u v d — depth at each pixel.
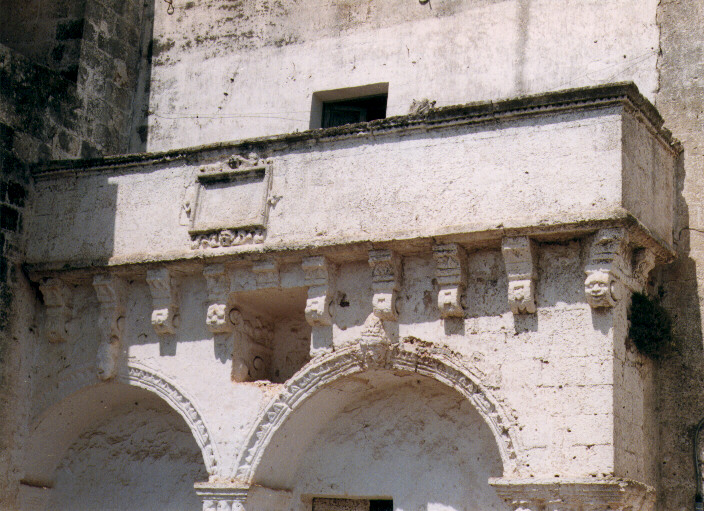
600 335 13.92
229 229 16.25
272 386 15.91
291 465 16.36
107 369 16.83
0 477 16.98
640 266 14.50
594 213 13.97
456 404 15.60
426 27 17.97
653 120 14.91
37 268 17.44
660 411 14.80
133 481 17.67
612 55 16.39
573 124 14.49
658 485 14.58
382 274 15.25
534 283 14.42
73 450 18.16
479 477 15.20
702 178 15.33
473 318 14.75
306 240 15.66
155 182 17.14
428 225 15.00
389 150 15.57
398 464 15.85
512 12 17.33
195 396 16.28
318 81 18.61
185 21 20.03
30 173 17.98
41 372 17.50
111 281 16.95
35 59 19.45
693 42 15.87
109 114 19.55
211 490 15.76
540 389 14.09
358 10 18.64
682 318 14.94
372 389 16.20
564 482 13.52
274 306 16.75
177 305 16.69
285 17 19.19
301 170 16.08
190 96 19.58
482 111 15.00
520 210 14.49
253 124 18.92
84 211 17.55
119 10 19.97
